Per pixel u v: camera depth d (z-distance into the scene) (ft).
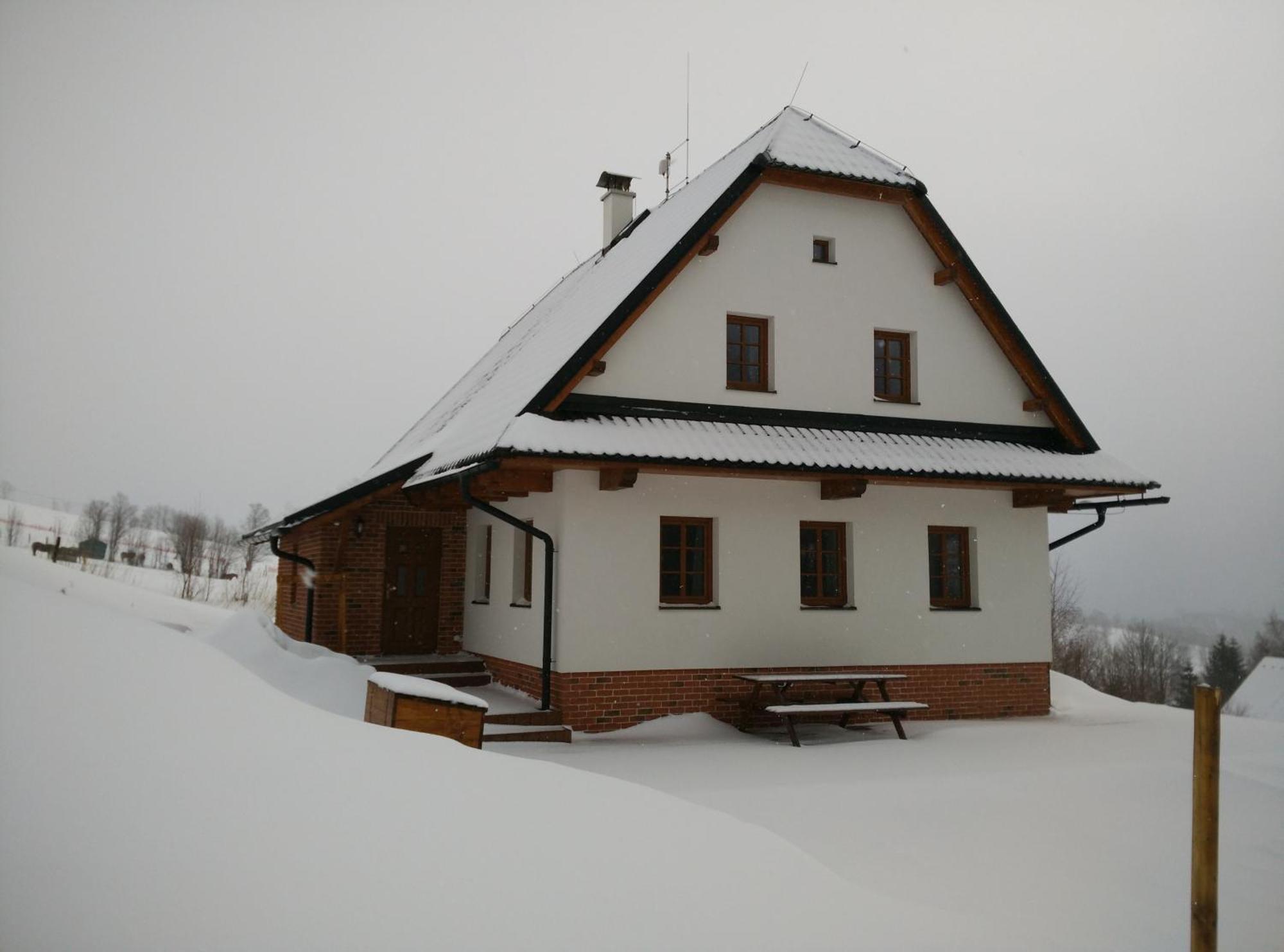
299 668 33.78
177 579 107.76
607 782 17.34
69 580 55.93
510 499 42.24
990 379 43.65
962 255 42.19
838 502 39.88
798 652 38.24
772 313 39.75
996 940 13.78
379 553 47.57
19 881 8.86
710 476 37.52
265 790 12.09
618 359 36.60
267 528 47.78
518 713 33.83
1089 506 45.42
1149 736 34.55
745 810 21.65
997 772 26.43
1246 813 24.04
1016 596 42.60
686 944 10.76
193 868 9.77
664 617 36.22
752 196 40.04
